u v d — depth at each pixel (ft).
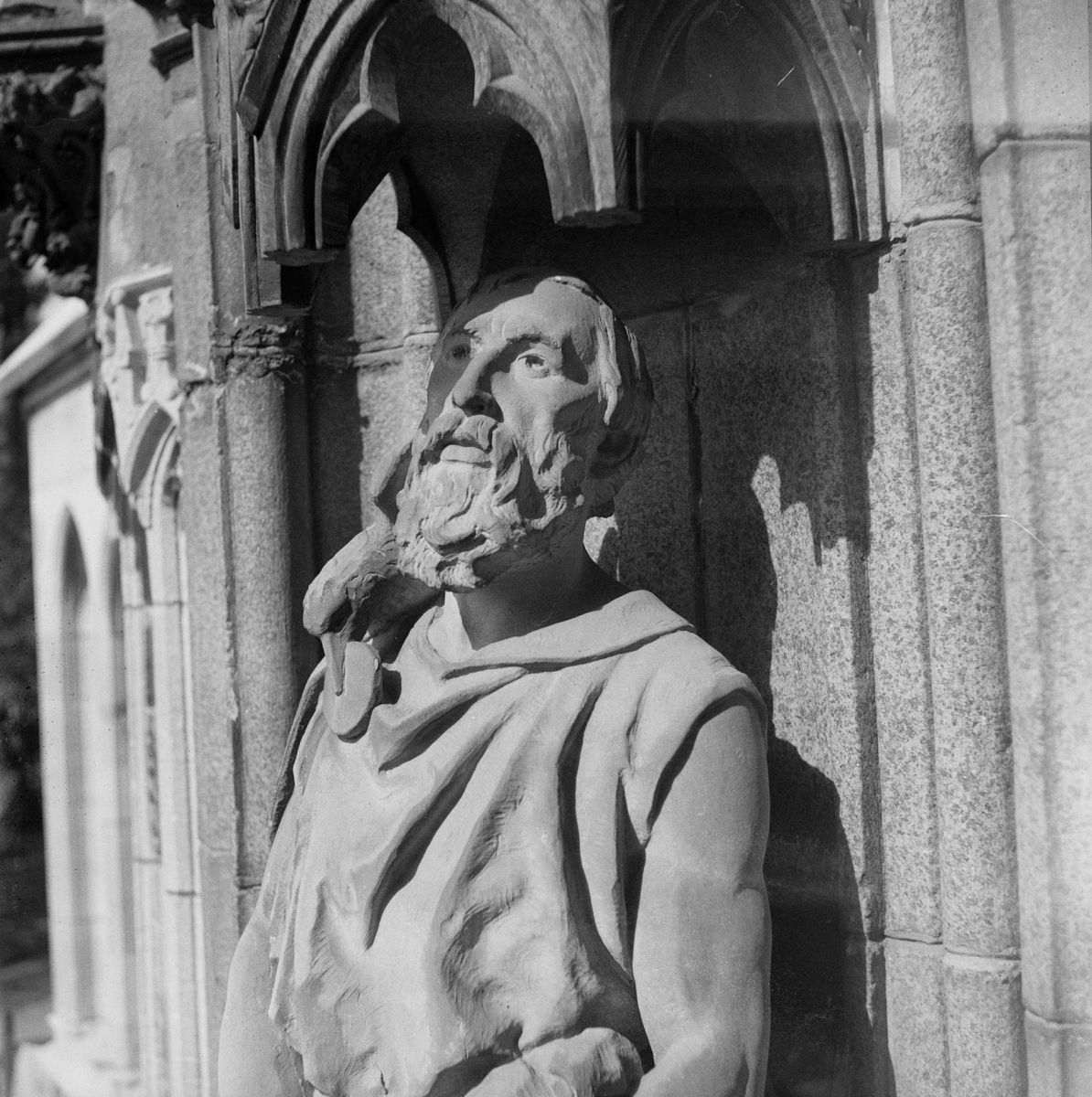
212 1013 6.71
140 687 8.45
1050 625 4.72
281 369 6.63
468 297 5.04
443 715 4.82
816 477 5.36
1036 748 4.73
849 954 5.29
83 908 8.95
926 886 5.09
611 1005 4.56
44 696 8.72
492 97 4.63
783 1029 5.54
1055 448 4.72
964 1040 4.90
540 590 4.93
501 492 4.71
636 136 4.41
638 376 5.01
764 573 5.65
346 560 5.17
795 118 5.05
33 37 7.98
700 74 4.86
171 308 7.54
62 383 8.73
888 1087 5.20
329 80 5.03
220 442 6.66
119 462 8.20
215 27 6.17
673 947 4.51
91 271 8.42
